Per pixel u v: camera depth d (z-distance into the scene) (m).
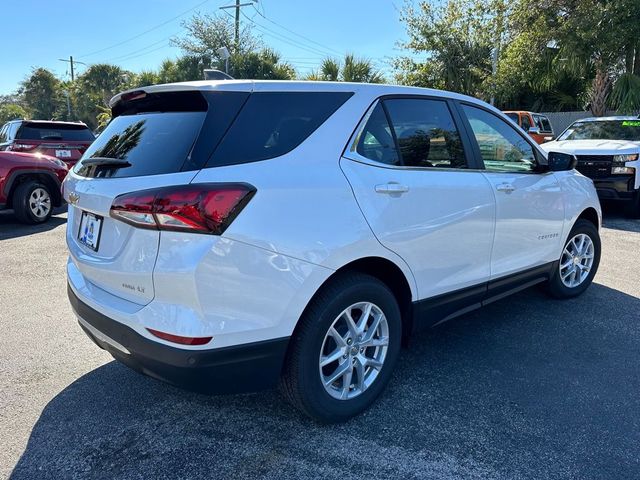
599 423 2.79
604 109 15.07
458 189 3.19
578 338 3.89
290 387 2.57
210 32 29.59
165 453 2.55
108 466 2.45
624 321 4.22
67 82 53.69
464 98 3.50
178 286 2.19
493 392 3.11
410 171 2.95
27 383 3.21
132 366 2.50
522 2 15.37
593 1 13.69
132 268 2.32
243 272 2.25
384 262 2.81
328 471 2.41
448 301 3.26
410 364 3.47
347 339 2.72
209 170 2.27
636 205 8.66
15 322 4.18
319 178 2.51
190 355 2.21
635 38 13.13
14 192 8.24
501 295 3.76
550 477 2.38
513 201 3.63
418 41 19.58
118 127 2.91
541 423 2.79
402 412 2.90
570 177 4.41
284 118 2.55
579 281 4.73
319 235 2.45
